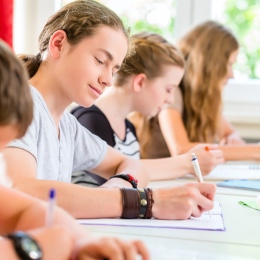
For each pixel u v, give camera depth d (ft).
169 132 8.52
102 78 4.70
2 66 2.59
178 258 3.20
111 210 4.14
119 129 6.95
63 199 4.04
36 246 2.50
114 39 4.72
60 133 5.09
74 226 3.06
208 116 9.07
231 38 9.27
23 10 10.61
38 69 4.91
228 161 8.49
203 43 9.16
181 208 4.24
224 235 3.84
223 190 5.81
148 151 8.67
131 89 6.91
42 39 4.95
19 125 2.70
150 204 4.21
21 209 3.15
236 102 11.56
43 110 4.70
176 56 7.10
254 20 11.60
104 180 6.29
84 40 4.65
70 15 4.76
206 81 9.07
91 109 6.72
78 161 5.63
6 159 4.13
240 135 11.16
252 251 3.45
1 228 3.15
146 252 2.72
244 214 4.60
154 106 7.04
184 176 6.84
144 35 7.11
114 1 11.21
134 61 6.86
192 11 11.30
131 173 5.50
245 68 11.69
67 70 4.67
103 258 2.67
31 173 4.18
